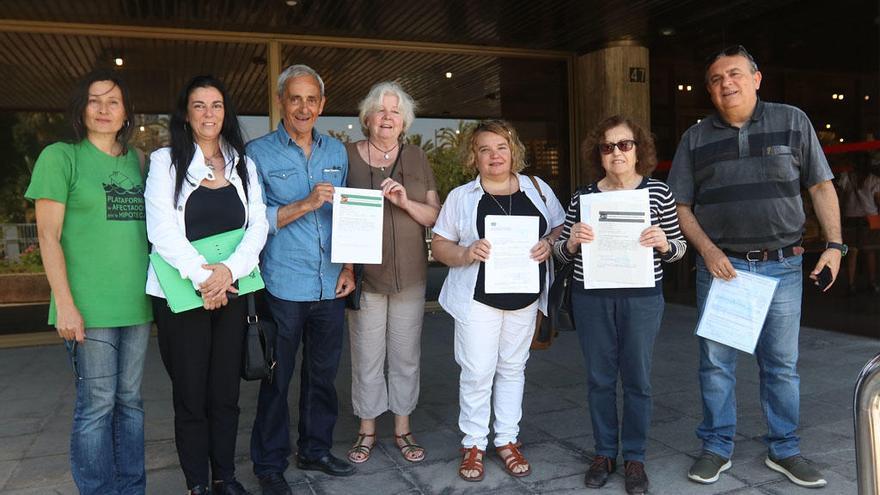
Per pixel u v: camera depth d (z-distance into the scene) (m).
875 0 5.47
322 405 3.12
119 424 2.63
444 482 2.99
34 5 5.65
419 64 7.59
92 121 2.41
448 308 3.08
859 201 5.70
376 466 3.18
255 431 2.96
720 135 2.93
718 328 2.91
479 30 6.79
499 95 7.78
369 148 3.14
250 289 2.60
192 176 2.50
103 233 2.42
